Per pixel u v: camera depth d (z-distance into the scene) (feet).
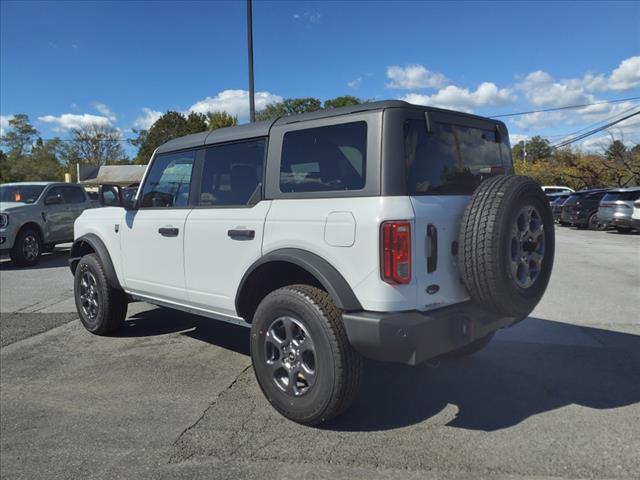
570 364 14.78
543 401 12.23
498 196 10.19
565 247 44.75
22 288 28.94
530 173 161.68
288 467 9.50
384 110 10.36
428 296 10.27
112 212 17.80
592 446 10.02
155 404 12.52
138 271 16.17
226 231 12.81
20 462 9.98
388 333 9.65
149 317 21.06
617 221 57.62
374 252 9.80
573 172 133.39
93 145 238.27
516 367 14.56
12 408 12.53
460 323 10.38
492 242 9.97
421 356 9.75
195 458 9.92
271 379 11.45
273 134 12.27
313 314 10.43
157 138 241.55
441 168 11.23
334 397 10.32
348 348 10.32
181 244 14.26
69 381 14.24
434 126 11.22
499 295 10.19
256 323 11.59
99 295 17.89
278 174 11.98
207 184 13.98
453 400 12.34
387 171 10.09
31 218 38.11
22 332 19.43
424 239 10.12
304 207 11.12
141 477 9.32
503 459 9.60
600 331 18.20
